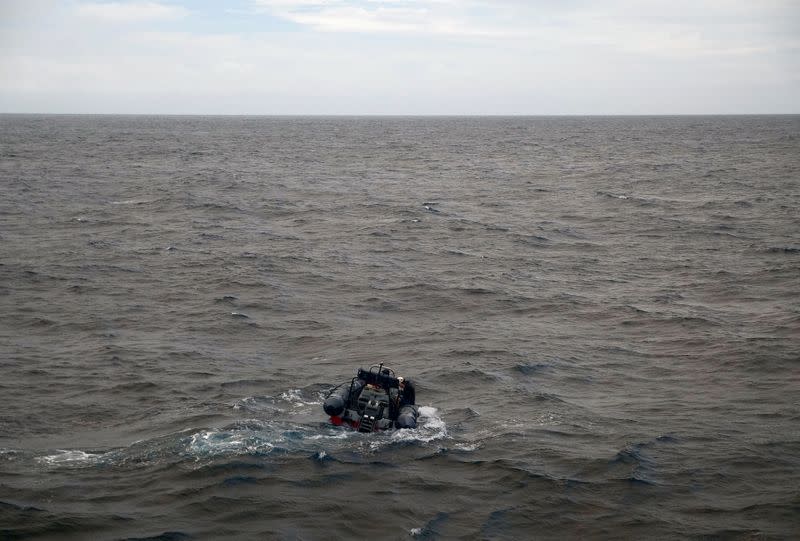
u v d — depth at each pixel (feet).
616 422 52.60
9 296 86.43
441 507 40.45
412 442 48.78
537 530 38.34
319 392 58.65
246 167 277.23
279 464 44.83
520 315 82.53
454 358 67.46
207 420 52.19
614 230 139.03
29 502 39.58
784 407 55.21
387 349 70.13
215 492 41.16
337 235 132.46
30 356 65.72
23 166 255.70
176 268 102.94
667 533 37.83
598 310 84.12
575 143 481.87
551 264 109.60
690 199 180.65
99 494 40.83
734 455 46.70
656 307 85.10
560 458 46.29
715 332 74.54
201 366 64.18
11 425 50.98
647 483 42.93
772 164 287.28
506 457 46.42
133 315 80.02
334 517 39.11
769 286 93.86
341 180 231.91
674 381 61.67
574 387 60.54
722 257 112.68
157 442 47.80
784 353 67.31
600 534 37.88
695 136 571.28
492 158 341.41
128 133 595.47
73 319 77.97
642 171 262.06
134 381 60.08
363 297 89.35
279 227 140.67
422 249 120.16
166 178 224.53
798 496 41.29
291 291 91.56
